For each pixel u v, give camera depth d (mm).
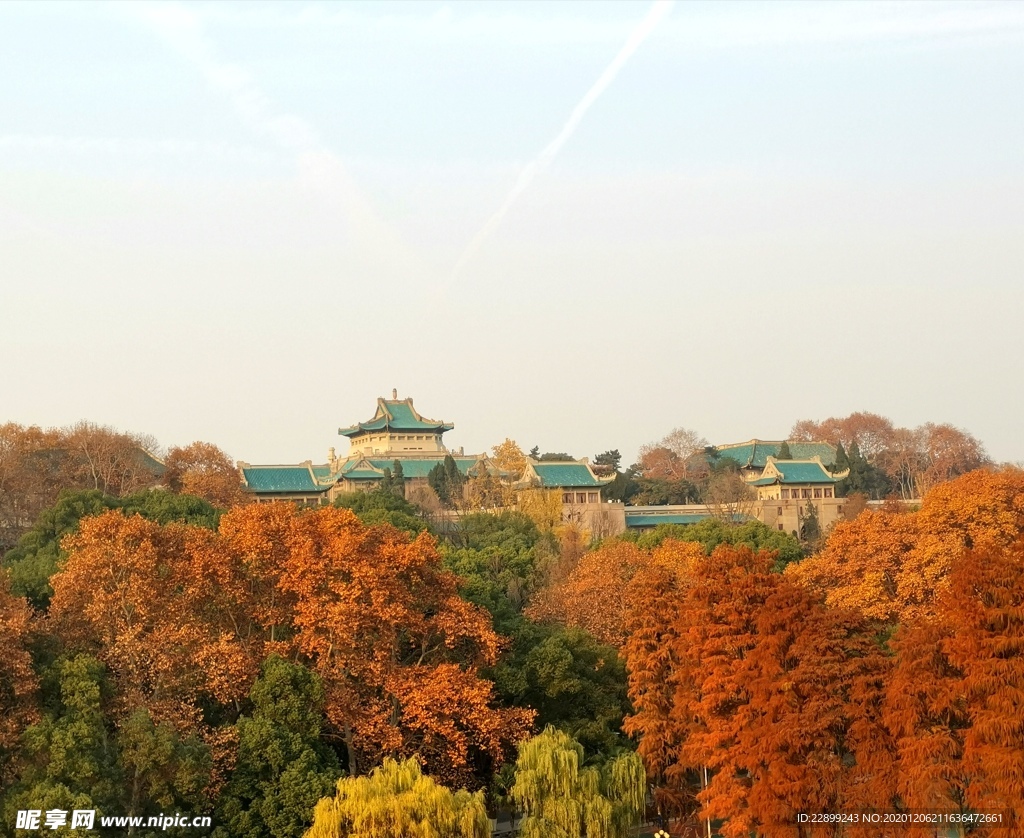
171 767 58031
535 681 75688
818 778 61656
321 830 58906
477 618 73375
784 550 126625
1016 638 56062
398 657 74125
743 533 129250
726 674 66875
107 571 66875
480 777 73250
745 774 70188
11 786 56000
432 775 67500
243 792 61469
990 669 55781
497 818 76500
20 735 57000
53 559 86812
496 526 147875
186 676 65000
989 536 88875
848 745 63438
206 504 116500
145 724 58188
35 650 64125
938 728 58062
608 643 90375
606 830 65625
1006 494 94938
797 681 63406
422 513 155875
